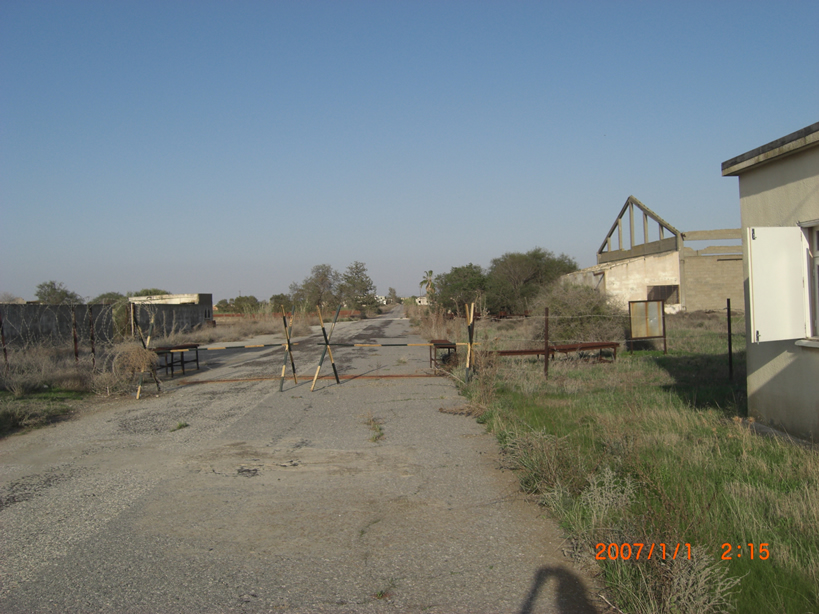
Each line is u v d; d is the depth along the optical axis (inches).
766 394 290.4
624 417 307.0
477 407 363.3
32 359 507.2
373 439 301.1
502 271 1958.7
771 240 253.1
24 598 139.3
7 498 216.8
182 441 306.7
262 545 169.8
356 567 154.1
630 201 1811.0
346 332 1412.4
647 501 166.4
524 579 145.8
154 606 134.3
